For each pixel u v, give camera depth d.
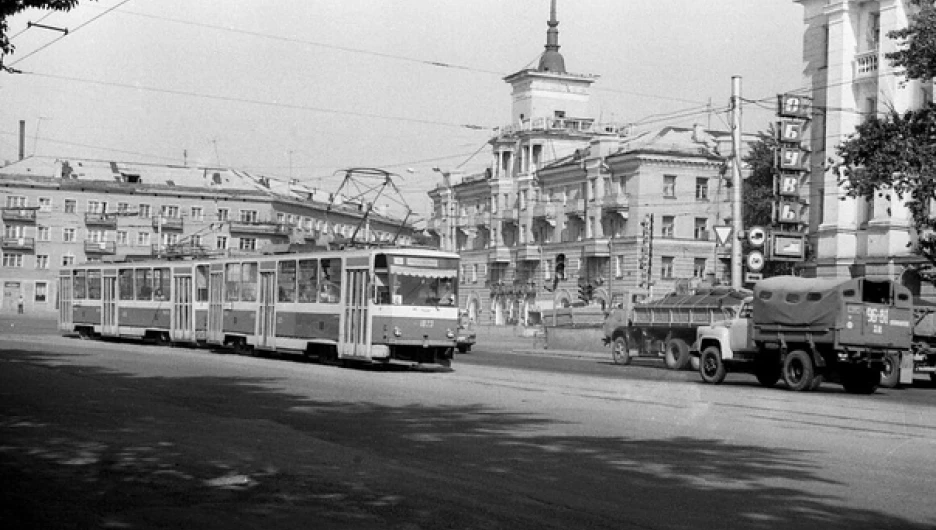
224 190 101.62
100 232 98.88
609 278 77.19
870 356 24.89
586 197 79.75
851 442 14.51
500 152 90.81
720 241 38.34
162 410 17.31
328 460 12.09
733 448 13.44
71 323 47.03
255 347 34.16
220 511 9.12
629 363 38.16
